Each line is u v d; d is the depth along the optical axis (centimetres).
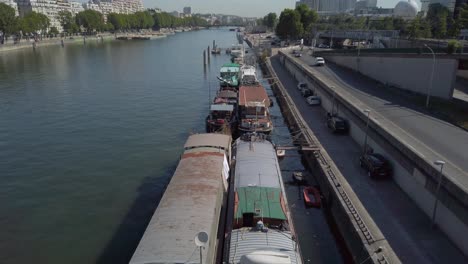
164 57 16238
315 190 3888
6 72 11444
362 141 4594
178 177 3027
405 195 3400
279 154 4831
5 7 18025
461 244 2591
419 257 2538
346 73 8981
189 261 2058
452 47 5731
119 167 4525
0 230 3256
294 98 7606
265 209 2659
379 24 18288
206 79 10638
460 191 2550
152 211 3562
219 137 4047
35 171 4400
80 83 9750
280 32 18462
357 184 3612
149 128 6028
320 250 3044
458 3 14550
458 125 4622
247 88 6412
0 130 5838
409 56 6500
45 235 3191
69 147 5156
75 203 3700
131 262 2064
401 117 4981
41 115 6694
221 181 3109
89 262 2856
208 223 2403
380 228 2872
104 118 6550
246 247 2308
